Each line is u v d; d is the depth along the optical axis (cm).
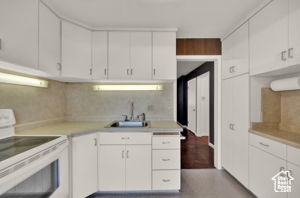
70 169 162
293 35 132
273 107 192
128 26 212
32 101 179
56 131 167
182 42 257
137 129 185
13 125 157
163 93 249
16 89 160
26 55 131
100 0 159
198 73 482
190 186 212
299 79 148
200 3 166
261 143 166
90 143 178
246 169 192
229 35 231
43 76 184
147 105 249
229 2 164
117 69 212
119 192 197
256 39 175
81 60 199
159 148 186
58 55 178
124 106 247
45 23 155
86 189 174
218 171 257
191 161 300
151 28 215
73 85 243
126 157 186
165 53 216
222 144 255
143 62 214
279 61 146
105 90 246
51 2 161
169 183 187
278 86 172
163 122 230
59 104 227
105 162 186
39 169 108
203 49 257
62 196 139
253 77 190
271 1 154
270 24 156
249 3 166
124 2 163
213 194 194
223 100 250
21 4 126
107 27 212
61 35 182
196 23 208
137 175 187
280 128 190
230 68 229
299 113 168
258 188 171
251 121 190
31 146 116
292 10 133
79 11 177
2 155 97
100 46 211
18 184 96
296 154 125
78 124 214
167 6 171
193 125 563
